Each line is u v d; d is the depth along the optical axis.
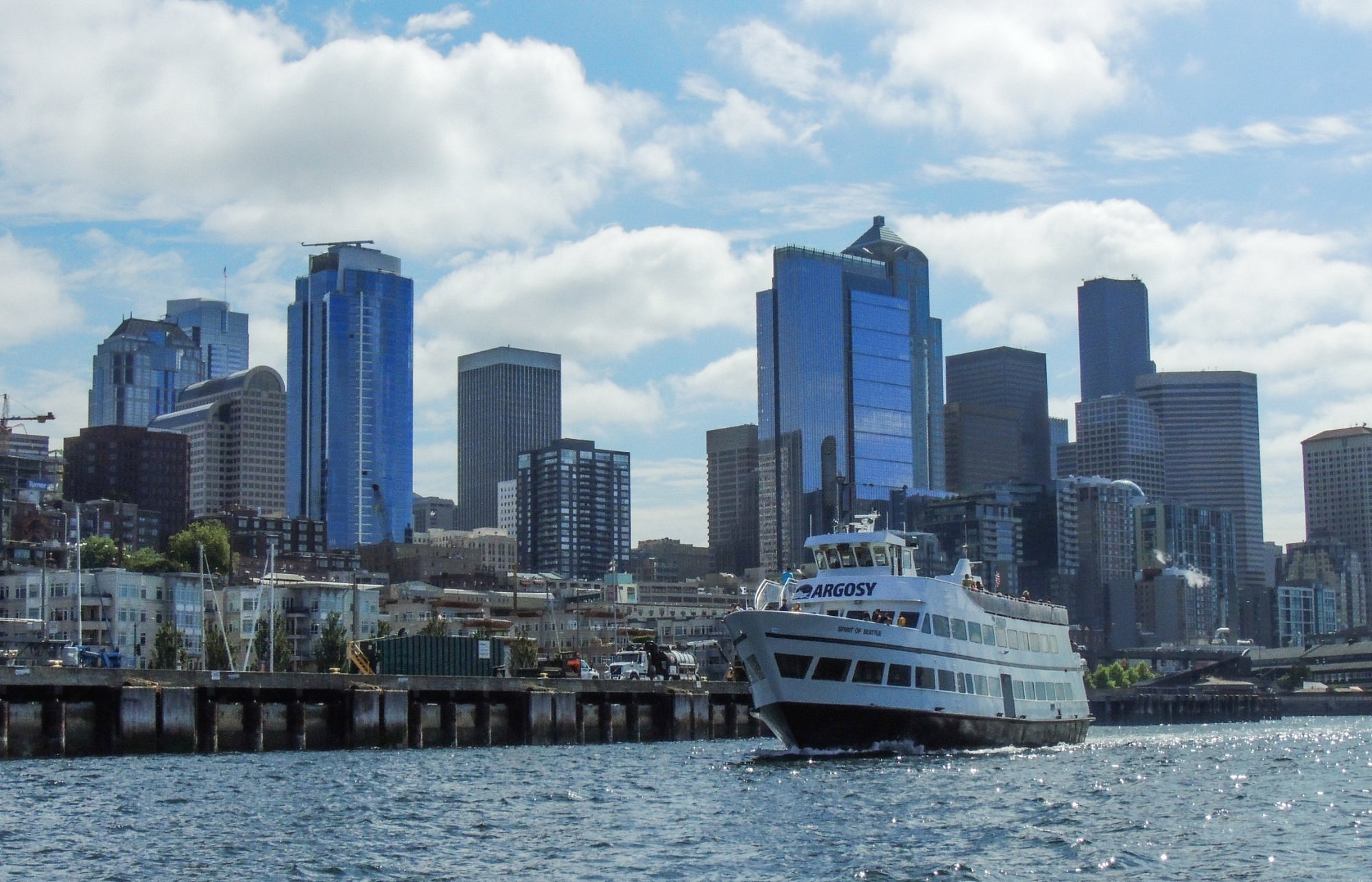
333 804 104.38
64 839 88.81
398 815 99.50
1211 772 140.38
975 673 139.25
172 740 136.25
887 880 78.44
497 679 163.75
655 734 181.25
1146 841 90.81
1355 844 90.38
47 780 114.19
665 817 99.12
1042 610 155.50
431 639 191.12
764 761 133.50
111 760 129.88
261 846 87.19
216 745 140.88
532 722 164.88
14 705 129.50
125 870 79.94
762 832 92.88
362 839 90.06
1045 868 81.69
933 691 133.88
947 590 136.25
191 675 138.50
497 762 138.00
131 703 133.75
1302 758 171.12
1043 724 152.12
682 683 183.88
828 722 131.00
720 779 120.00
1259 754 179.88
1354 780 133.62
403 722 152.88
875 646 130.88
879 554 136.25
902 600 133.88
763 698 132.00
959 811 101.50
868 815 99.75
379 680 152.12
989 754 140.12
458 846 88.00
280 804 103.56
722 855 85.19
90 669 131.50
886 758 132.38
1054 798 109.94
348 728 149.62
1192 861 84.31
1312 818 102.75
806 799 107.44
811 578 138.38
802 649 129.50
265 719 145.62
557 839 90.38
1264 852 87.38
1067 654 161.12
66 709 132.38
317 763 133.38
